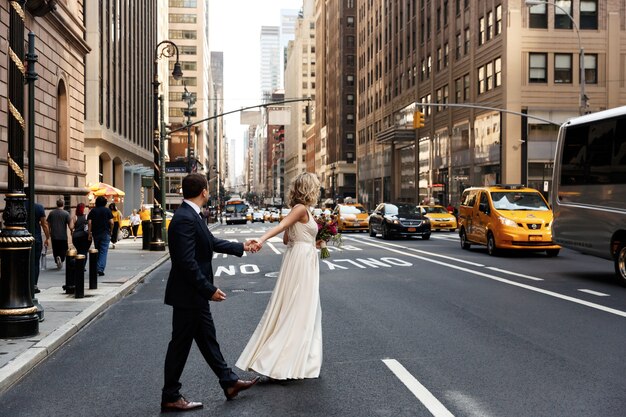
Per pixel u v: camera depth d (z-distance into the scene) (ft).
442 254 64.75
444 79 168.25
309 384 18.43
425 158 186.80
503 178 127.24
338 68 352.90
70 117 81.66
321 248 20.80
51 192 72.18
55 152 74.69
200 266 16.40
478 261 56.65
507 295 35.70
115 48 143.33
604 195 41.83
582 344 23.22
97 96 123.85
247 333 26.32
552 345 23.08
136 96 174.70
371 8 263.49
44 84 69.82
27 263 25.39
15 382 19.51
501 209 61.98
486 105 138.31
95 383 19.34
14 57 25.53
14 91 25.53
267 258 66.23
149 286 44.50
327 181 386.32
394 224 90.58
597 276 44.83
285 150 636.07
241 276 48.73
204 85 416.87
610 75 126.82
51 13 69.51
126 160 157.79
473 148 146.41
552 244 59.21
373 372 19.63
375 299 34.71
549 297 34.83
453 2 161.07
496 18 132.46
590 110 126.62
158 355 23.00
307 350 18.17
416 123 95.81
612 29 126.72
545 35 126.11
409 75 203.41
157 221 77.36
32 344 23.58
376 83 253.24
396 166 224.53
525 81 126.11
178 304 16.29
